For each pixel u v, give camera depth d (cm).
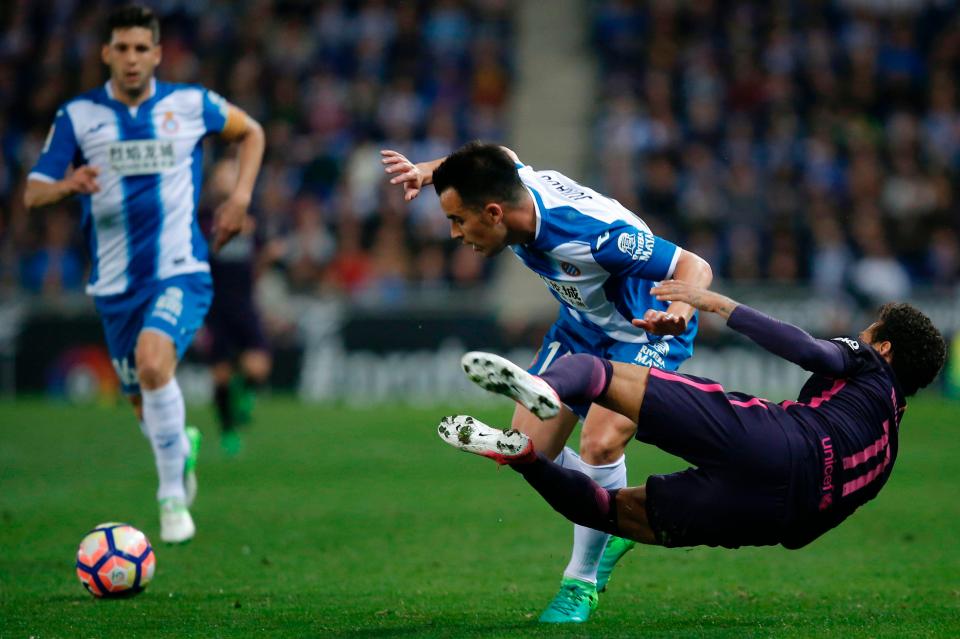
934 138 7350
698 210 6756
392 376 5991
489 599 1980
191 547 2533
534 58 8338
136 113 2400
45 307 6134
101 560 1942
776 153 7150
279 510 3058
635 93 7700
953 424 5053
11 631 1697
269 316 6041
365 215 6850
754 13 8006
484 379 1438
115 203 2389
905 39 7881
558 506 1592
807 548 2536
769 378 5778
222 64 7775
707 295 1592
